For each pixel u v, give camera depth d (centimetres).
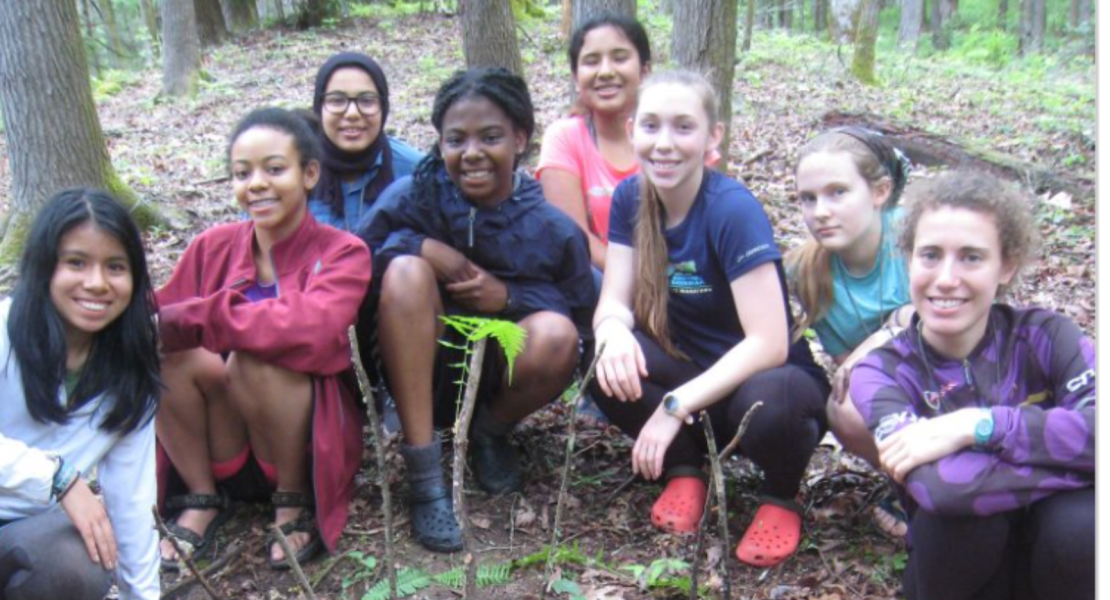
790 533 273
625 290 299
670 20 1705
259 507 308
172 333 265
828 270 280
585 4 737
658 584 259
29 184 574
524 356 289
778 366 273
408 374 281
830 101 1096
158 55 1909
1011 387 222
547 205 308
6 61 561
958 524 203
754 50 1523
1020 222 214
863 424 263
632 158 356
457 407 294
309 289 274
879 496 306
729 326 291
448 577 255
